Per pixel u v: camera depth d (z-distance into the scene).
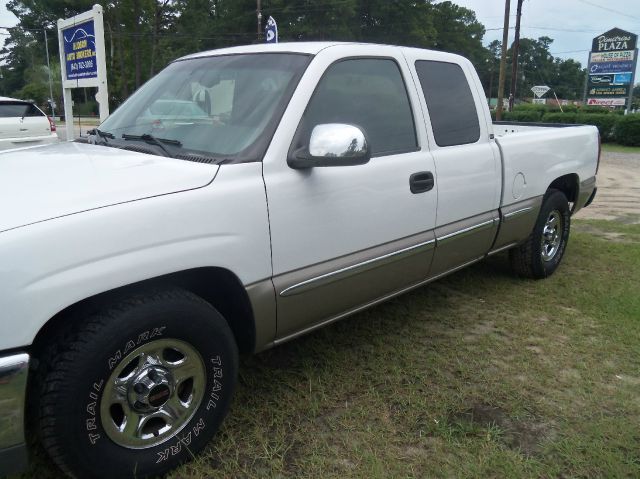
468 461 2.56
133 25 52.66
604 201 10.11
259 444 2.64
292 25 45.34
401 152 3.29
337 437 2.71
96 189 2.20
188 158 2.61
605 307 4.41
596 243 6.50
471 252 4.01
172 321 2.24
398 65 3.40
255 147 2.60
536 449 2.66
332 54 2.98
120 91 55.84
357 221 2.98
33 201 2.09
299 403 2.97
